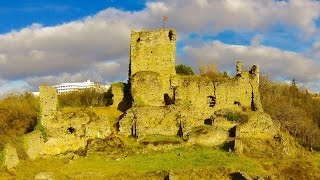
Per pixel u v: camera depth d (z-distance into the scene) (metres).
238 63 96.25
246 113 89.12
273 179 68.38
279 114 106.00
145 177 66.44
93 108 89.12
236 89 93.12
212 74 109.25
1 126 92.25
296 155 84.69
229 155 76.69
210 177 67.06
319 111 119.75
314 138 99.31
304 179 71.75
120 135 82.12
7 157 69.75
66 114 82.44
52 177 65.75
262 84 127.25
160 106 85.75
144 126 82.38
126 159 73.75
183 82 91.19
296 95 133.50
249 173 69.00
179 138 81.75
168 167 70.19
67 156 76.88
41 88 81.31
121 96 91.44
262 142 84.69
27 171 69.25
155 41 92.06
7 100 110.00
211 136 81.25
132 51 91.62
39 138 77.69
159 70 91.62
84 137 80.56
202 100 91.19
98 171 68.19
